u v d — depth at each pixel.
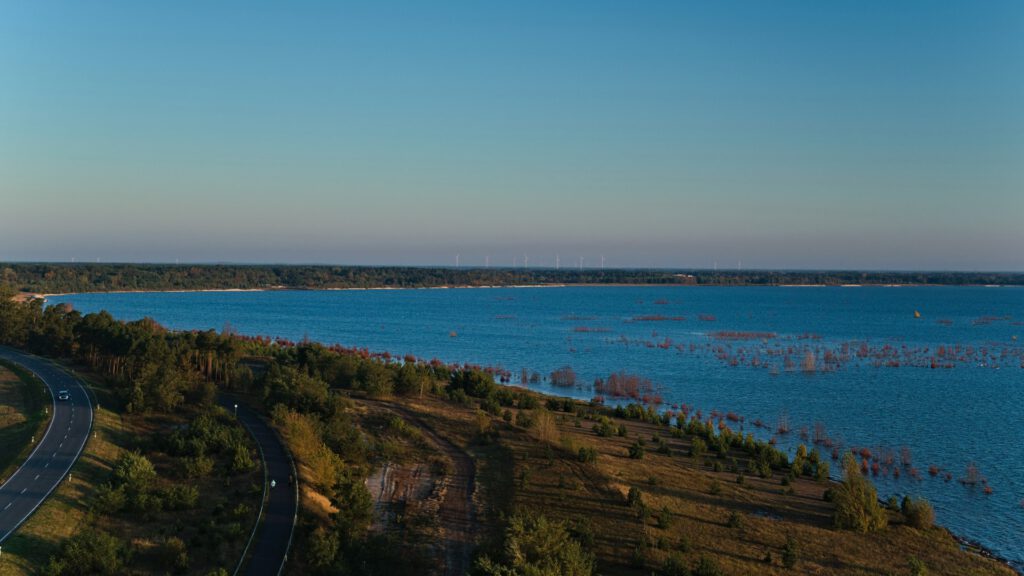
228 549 58.03
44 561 53.50
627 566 58.72
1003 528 75.19
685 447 101.88
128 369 114.88
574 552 51.19
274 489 71.88
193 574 53.72
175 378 105.50
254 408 110.25
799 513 73.62
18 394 110.19
